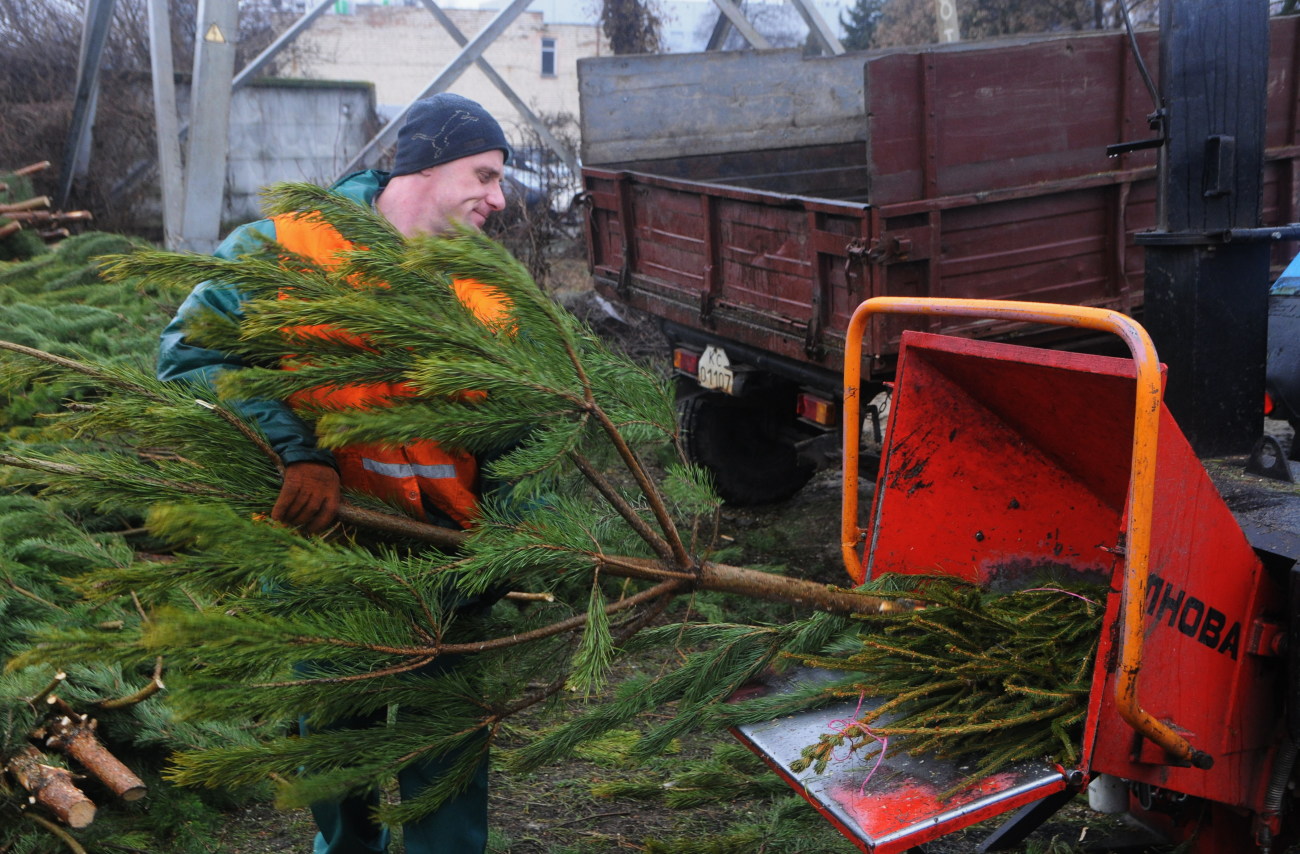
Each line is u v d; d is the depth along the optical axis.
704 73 6.99
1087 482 2.42
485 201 2.40
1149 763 1.88
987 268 4.27
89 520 4.19
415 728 2.04
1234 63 2.54
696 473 2.30
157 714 3.09
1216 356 2.61
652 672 3.83
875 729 1.98
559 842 3.03
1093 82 4.34
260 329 1.83
